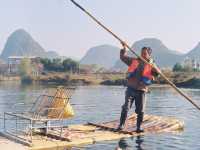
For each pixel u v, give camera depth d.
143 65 13.24
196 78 61.47
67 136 11.95
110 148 10.73
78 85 71.25
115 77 81.00
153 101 29.36
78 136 12.03
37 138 11.65
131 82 13.27
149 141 11.77
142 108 13.13
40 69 103.00
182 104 26.56
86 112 20.22
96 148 10.70
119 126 13.16
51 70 103.81
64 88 12.76
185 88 57.38
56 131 12.66
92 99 31.19
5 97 32.41
